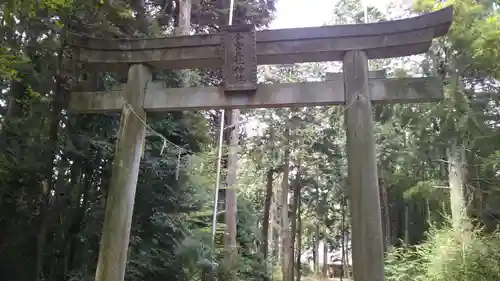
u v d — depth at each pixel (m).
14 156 5.61
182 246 7.95
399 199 16.36
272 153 17.91
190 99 5.18
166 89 5.30
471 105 8.38
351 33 4.90
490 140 8.35
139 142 5.15
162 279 7.76
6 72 4.81
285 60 5.16
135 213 7.48
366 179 4.43
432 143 9.06
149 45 5.38
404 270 10.09
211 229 10.99
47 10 5.57
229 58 5.05
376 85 4.86
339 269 31.23
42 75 5.93
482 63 7.78
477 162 9.23
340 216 24.88
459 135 8.36
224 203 13.35
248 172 18.97
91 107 5.44
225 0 13.05
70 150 6.37
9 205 5.67
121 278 4.68
